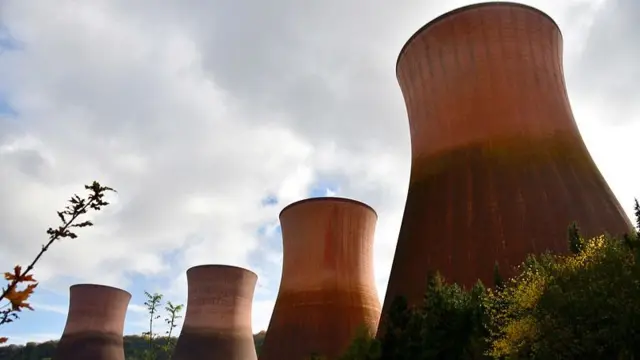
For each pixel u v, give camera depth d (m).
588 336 10.52
